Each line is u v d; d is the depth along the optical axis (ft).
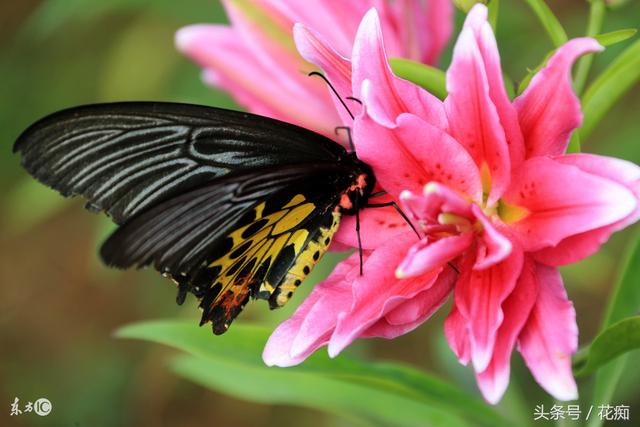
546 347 1.67
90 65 2.86
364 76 1.69
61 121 1.72
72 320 3.01
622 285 1.90
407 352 2.68
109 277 3.01
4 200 2.94
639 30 2.28
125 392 2.87
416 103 1.70
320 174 1.77
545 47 2.33
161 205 1.71
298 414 2.84
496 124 1.67
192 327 1.92
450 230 1.69
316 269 2.20
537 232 1.68
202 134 1.77
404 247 1.73
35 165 1.72
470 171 1.70
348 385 2.06
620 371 1.90
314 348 1.71
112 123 1.74
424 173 1.71
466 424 2.02
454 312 1.71
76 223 3.12
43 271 3.06
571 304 1.67
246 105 1.92
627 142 2.33
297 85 1.89
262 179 1.76
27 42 2.86
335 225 1.78
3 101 2.86
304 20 1.86
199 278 1.78
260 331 1.91
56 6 2.34
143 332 1.92
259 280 1.82
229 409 2.85
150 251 1.73
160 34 2.62
